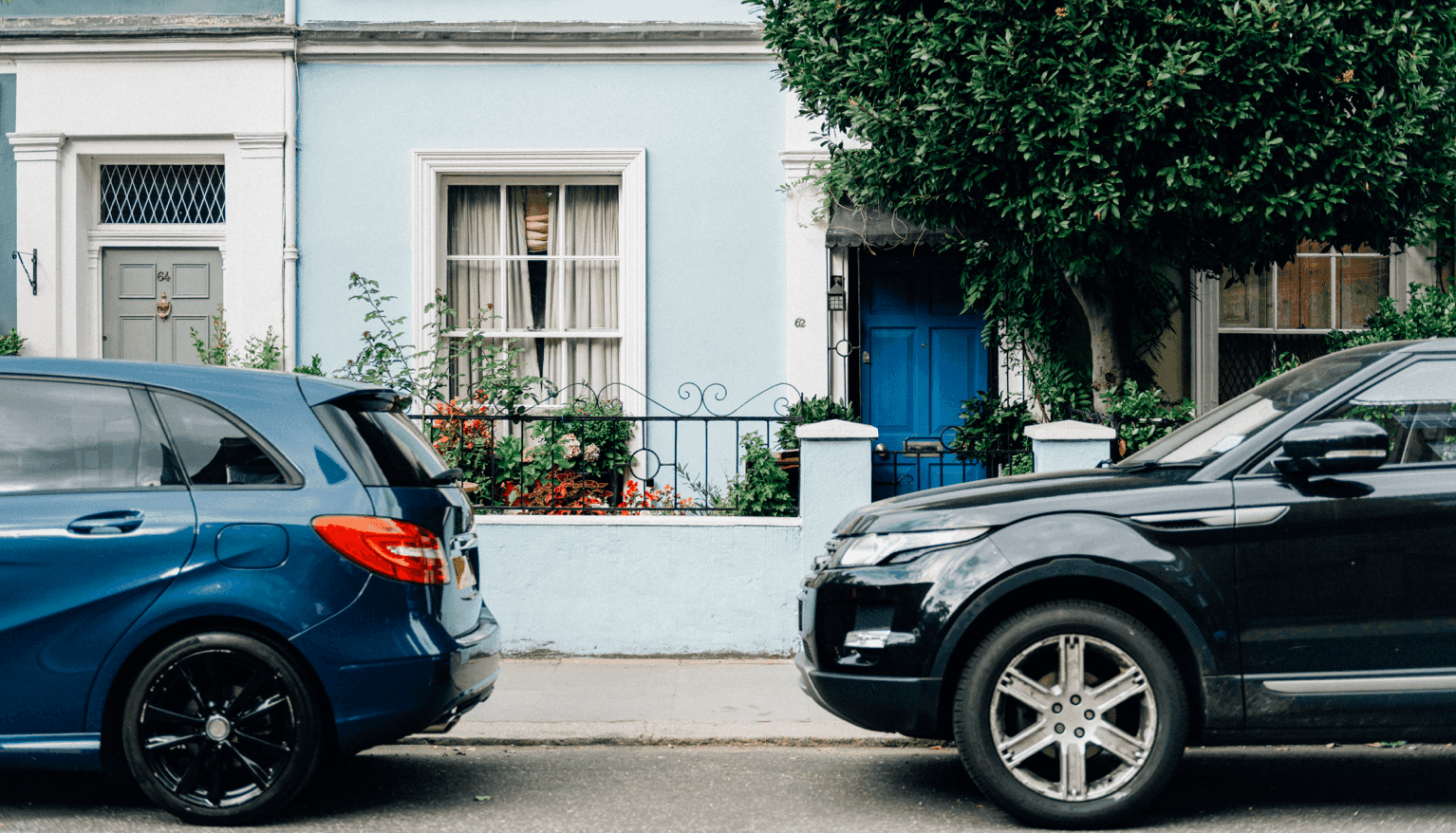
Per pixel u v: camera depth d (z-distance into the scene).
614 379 9.62
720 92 9.37
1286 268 9.54
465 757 5.41
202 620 4.29
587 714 5.92
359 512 4.33
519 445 7.51
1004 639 4.23
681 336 9.39
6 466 4.36
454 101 9.42
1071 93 6.23
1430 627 4.17
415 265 9.43
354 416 4.61
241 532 4.27
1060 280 8.45
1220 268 7.66
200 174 9.66
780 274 9.35
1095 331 8.11
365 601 4.28
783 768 5.21
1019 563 4.25
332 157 9.44
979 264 8.66
